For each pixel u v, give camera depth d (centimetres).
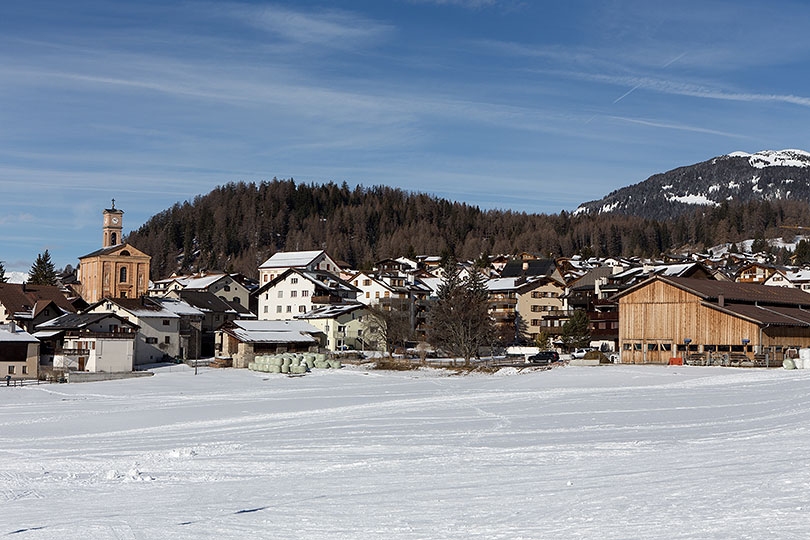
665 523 1411
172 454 2927
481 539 1377
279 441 3238
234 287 14662
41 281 16938
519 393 5375
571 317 11612
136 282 14450
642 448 2616
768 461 2105
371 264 18338
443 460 2527
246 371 8956
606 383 6147
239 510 1764
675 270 11444
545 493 1805
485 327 10175
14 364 8669
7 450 3397
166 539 1466
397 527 1511
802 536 1258
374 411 4444
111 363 9081
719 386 5359
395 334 10894
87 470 2644
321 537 1448
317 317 11169
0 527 1655
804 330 8038
